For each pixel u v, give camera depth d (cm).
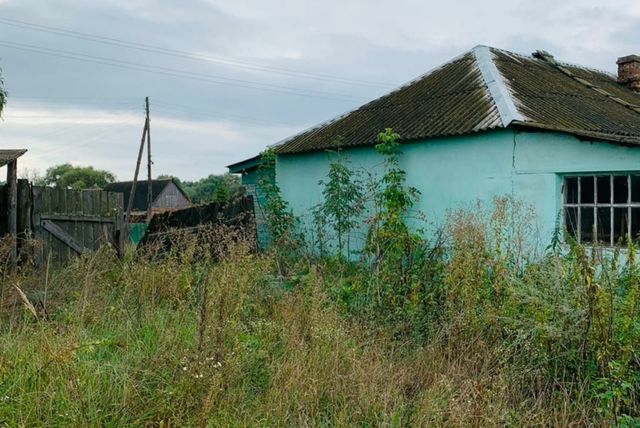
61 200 925
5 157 823
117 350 468
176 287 594
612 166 802
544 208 881
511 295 492
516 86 1102
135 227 1600
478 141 970
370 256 707
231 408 390
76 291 611
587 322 430
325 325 504
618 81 1627
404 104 1265
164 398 389
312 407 396
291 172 1361
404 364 484
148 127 2995
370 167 1163
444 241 648
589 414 404
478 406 380
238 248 662
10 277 662
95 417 353
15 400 365
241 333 497
